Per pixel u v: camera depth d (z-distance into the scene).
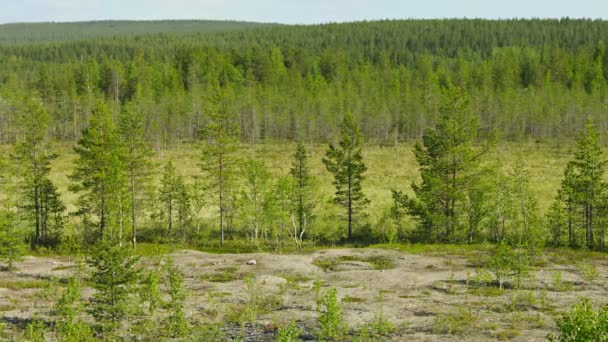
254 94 149.12
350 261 47.44
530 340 26.55
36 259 48.81
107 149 56.44
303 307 33.69
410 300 34.69
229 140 61.53
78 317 30.80
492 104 140.50
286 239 61.31
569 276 40.66
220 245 58.50
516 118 138.38
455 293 36.34
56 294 36.56
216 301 34.81
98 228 60.94
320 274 43.41
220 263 47.19
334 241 60.75
